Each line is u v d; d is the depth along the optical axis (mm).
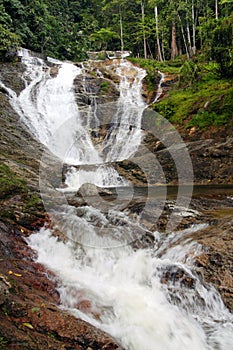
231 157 10250
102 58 28625
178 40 30703
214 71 15258
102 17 37281
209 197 7445
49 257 4969
